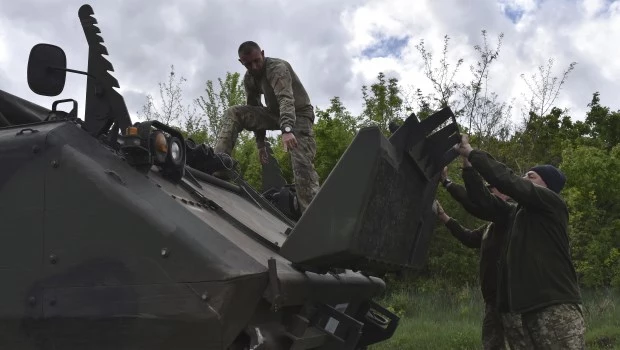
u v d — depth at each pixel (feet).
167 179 13.83
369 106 62.54
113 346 11.62
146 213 11.73
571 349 14.89
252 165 50.39
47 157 12.33
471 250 49.88
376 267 15.31
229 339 11.39
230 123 20.51
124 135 12.71
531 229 15.52
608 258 44.37
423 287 47.34
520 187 15.20
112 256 11.73
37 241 12.09
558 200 15.43
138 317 11.47
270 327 12.83
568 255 15.52
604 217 50.72
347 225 12.70
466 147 15.57
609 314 35.55
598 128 78.28
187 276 11.39
